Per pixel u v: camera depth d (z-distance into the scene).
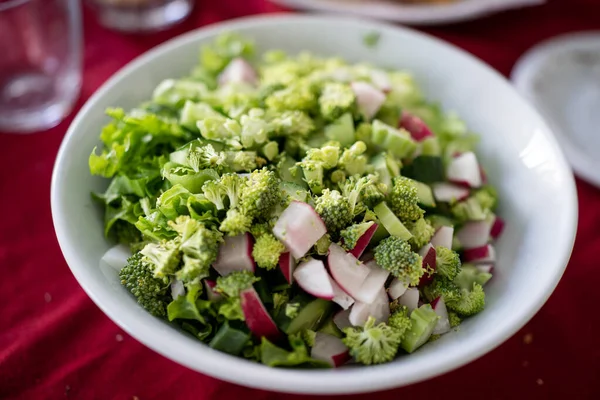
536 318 0.43
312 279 0.35
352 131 0.41
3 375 0.39
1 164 0.49
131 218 0.38
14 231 0.46
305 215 0.35
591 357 0.41
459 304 0.37
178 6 0.58
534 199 0.40
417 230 0.38
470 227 0.42
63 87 0.52
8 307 0.42
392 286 0.36
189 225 0.34
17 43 0.51
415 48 0.48
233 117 0.40
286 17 0.49
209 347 0.33
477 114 0.46
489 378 0.40
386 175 0.39
